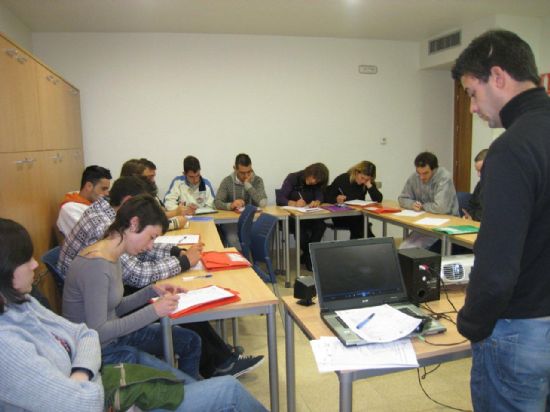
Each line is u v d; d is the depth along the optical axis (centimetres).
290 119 507
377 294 151
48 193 297
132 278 192
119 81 459
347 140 527
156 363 153
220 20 423
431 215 364
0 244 100
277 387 179
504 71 97
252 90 492
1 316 104
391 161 545
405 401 210
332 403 210
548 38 426
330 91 514
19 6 362
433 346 126
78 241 198
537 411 102
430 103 547
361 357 120
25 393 97
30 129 263
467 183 537
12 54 234
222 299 167
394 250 158
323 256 150
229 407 131
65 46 443
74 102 409
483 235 93
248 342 279
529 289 96
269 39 489
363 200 468
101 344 146
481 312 94
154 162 477
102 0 355
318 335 134
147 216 155
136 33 456
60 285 202
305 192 465
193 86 476
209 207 435
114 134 464
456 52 472
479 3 388
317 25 450
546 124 91
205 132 486
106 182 295
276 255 453
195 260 213
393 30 476
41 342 108
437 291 162
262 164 507
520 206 88
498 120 104
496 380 104
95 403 103
